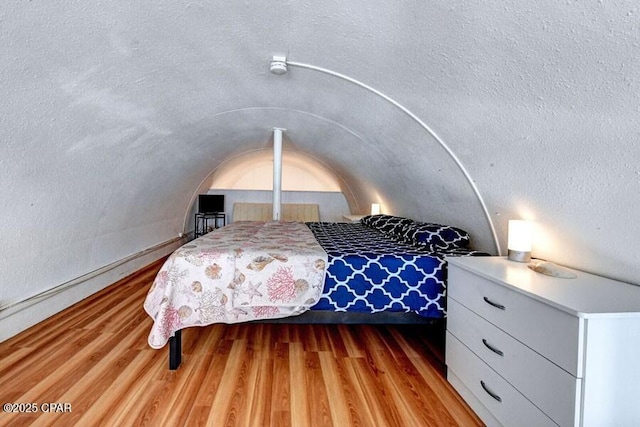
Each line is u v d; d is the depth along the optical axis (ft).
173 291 6.15
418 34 4.64
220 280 6.35
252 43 6.10
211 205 21.33
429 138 7.20
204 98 8.50
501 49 4.00
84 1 4.19
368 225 13.10
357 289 6.58
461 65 4.69
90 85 5.79
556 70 3.69
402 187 11.38
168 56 6.03
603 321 3.26
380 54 5.59
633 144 3.51
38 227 7.55
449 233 8.02
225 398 5.24
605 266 4.74
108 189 9.57
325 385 5.69
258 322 6.63
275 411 4.95
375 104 7.54
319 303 6.55
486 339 4.79
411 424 4.76
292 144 16.28
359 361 6.58
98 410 4.86
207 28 5.47
